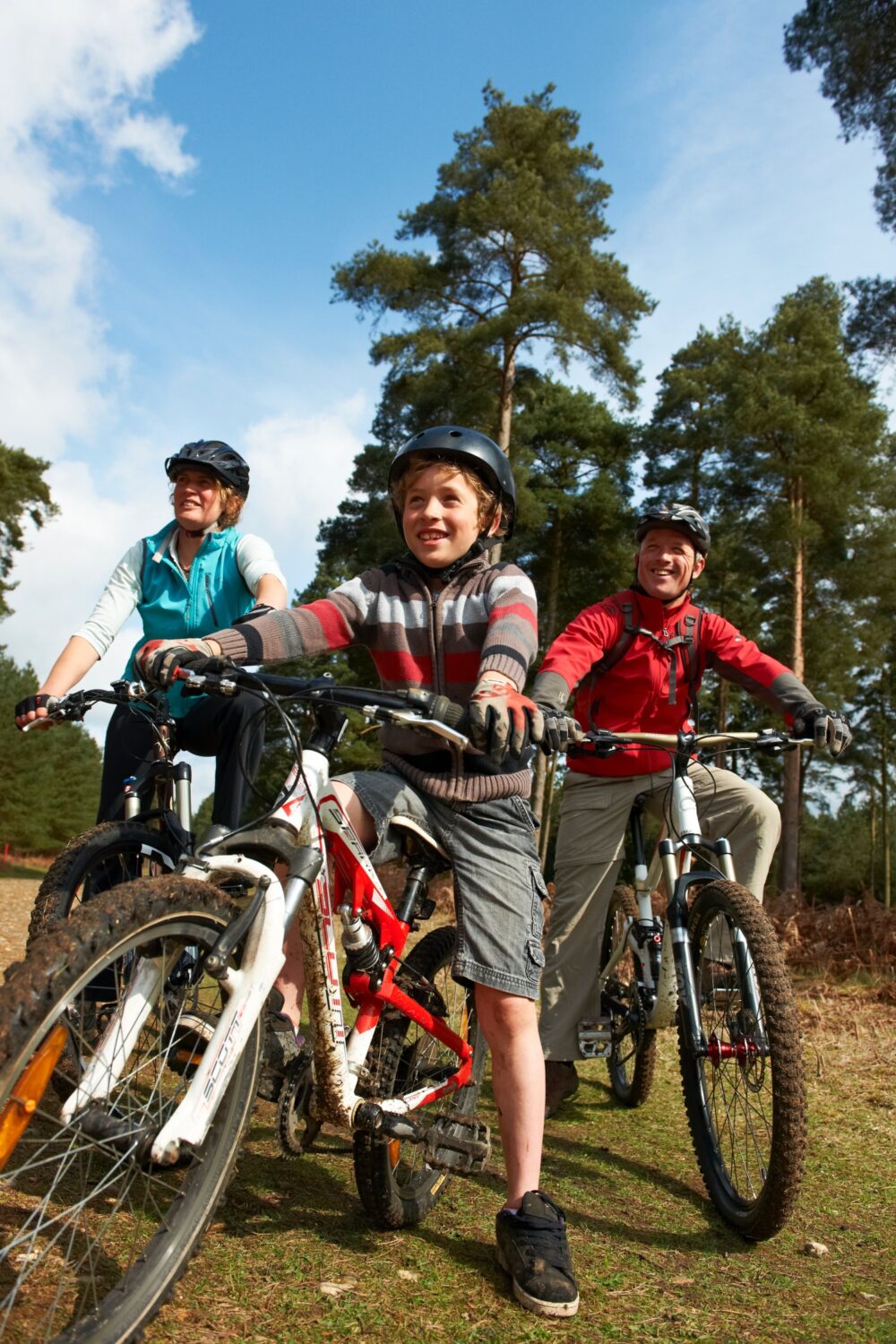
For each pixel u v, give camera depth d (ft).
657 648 11.17
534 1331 5.99
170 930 5.18
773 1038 7.59
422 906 7.66
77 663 9.65
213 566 10.36
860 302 57.31
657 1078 13.41
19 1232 5.75
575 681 10.40
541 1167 9.33
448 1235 7.47
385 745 7.69
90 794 185.47
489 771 7.28
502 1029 7.12
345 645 7.79
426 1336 5.79
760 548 76.59
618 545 86.99
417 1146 7.91
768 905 29.37
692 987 8.98
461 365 66.74
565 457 91.91
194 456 10.11
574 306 61.46
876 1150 10.51
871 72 48.67
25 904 33.14
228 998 5.59
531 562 89.61
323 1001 6.44
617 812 11.34
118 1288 5.08
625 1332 6.14
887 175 50.85
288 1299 6.04
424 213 67.67
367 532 80.59
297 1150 6.86
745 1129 8.39
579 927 11.39
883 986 20.27
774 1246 7.84
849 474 75.20
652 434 92.38
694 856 9.79
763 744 9.59
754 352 79.87
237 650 7.06
